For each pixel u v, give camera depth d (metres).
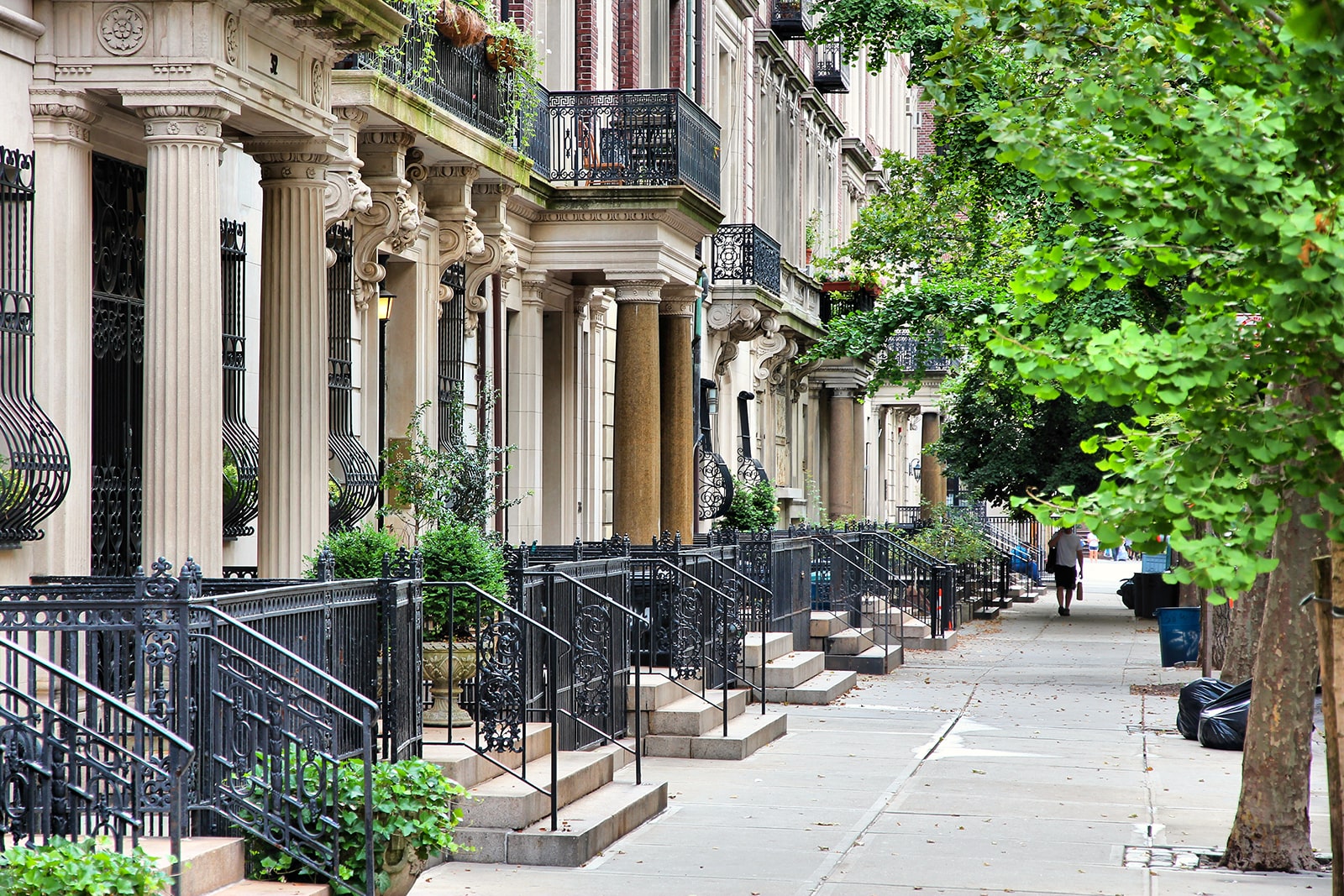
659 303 24.41
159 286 12.07
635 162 22.83
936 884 10.91
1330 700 7.32
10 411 11.84
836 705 21.39
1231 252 7.12
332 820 8.98
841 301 40.62
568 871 11.04
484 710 11.66
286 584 10.85
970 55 8.88
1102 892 10.77
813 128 43.56
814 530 27.92
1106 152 7.20
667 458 24.41
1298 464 7.03
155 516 12.02
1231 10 6.70
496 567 12.83
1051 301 7.67
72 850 7.38
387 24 14.02
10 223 11.97
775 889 10.66
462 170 18.92
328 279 16.89
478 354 21.66
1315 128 6.52
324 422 14.02
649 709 16.41
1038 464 38.62
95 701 9.37
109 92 12.15
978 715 20.55
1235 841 11.64
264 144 13.84
